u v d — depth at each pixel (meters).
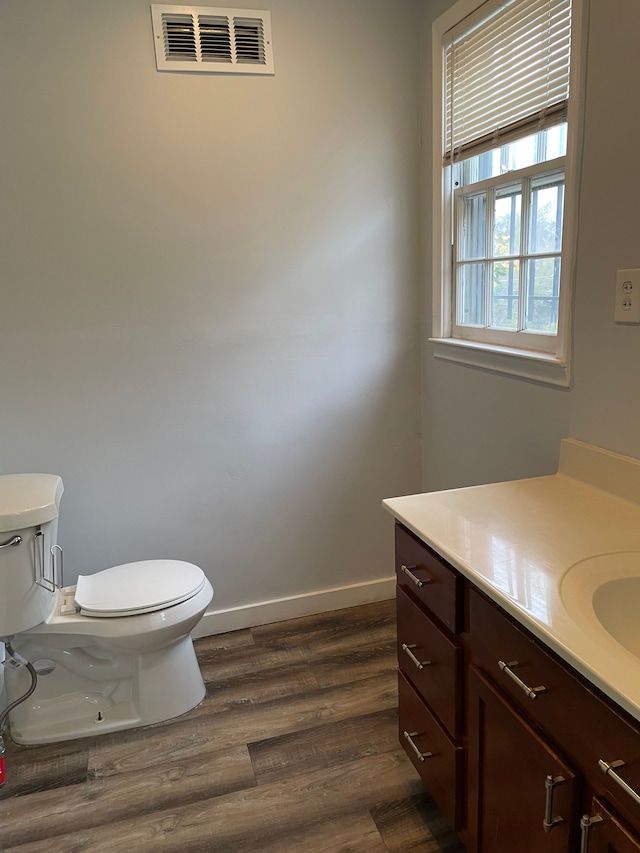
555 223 1.75
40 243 2.07
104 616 1.91
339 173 2.32
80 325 2.16
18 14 1.92
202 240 2.22
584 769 0.95
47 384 2.16
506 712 1.14
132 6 2.00
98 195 2.09
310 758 1.85
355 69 2.25
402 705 1.68
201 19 2.06
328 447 2.54
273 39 2.15
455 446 2.35
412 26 2.28
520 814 1.14
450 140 2.21
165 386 2.29
